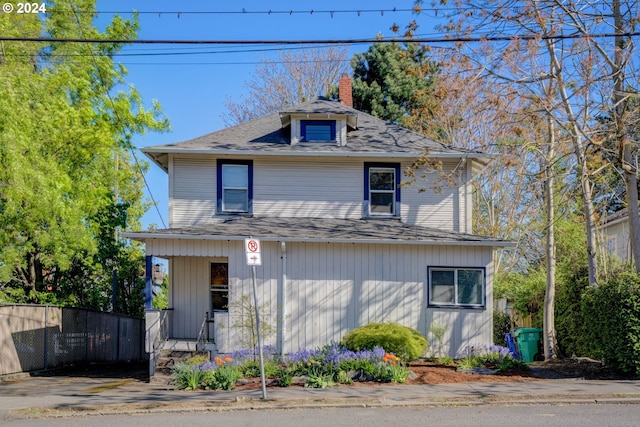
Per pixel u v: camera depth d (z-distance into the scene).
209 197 19.66
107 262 25.80
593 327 14.73
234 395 12.27
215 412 10.85
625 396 11.54
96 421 10.16
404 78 34.66
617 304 13.84
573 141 16.45
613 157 16.81
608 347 14.05
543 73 16.09
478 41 14.88
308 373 13.45
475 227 29.23
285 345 16.84
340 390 12.56
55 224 19.56
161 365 15.75
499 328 24.09
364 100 35.19
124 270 26.42
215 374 13.40
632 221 15.34
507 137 19.34
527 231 27.12
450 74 16.61
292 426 9.46
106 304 26.48
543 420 9.70
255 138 20.69
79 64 24.41
